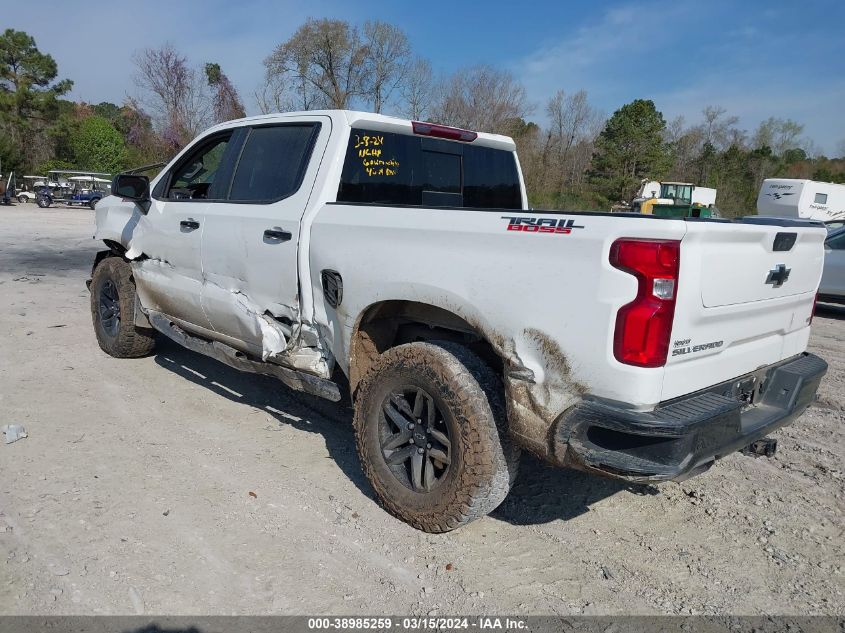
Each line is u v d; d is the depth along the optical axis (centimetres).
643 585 305
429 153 446
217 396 526
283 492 374
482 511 319
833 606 295
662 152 4041
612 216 268
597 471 274
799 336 367
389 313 366
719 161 4856
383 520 349
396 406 343
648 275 254
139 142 3947
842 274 1045
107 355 623
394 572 305
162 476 385
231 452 423
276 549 318
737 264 286
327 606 279
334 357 387
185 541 320
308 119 415
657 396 262
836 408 566
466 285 306
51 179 3678
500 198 505
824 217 1914
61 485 367
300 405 514
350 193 398
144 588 283
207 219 455
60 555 302
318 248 375
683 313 262
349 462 418
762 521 367
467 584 299
